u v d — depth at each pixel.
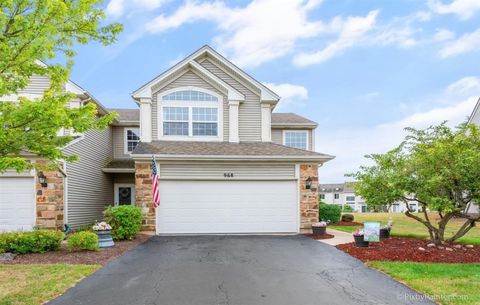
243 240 12.59
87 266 8.12
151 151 14.41
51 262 8.66
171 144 15.82
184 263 8.56
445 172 9.64
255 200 14.64
